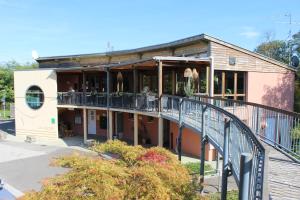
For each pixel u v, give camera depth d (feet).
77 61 94.68
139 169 17.48
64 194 15.26
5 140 87.66
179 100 48.03
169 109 55.11
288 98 70.69
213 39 58.49
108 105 72.64
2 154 71.00
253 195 13.14
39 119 89.15
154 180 16.57
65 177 16.56
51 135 87.86
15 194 44.91
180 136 46.42
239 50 62.34
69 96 84.12
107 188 15.26
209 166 52.90
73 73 92.73
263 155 12.14
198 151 60.18
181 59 55.11
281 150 28.68
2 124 120.47
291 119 27.20
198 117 41.45
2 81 161.68
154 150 23.65
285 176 21.95
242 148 18.71
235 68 62.54
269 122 34.91
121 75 76.54
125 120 81.10
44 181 16.67
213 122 33.42
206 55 59.88
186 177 19.65
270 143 31.81
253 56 64.85
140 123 74.59
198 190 20.18
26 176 54.44
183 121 45.32
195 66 61.87
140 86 76.84
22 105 91.09
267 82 67.56
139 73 76.84
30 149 75.97
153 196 15.96
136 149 24.41
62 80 94.43
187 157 59.82
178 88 66.69
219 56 60.13
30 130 90.79
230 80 63.67
